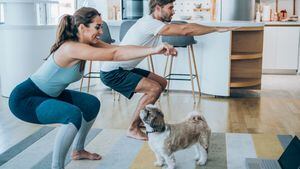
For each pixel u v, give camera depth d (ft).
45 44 16.99
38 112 7.68
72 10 23.12
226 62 16.60
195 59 17.38
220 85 16.84
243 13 20.18
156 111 8.23
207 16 24.90
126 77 10.36
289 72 23.99
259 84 17.74
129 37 10.18
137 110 10.73
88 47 7.37
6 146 10.53
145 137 10.91
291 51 23.63
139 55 7.13
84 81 19.33
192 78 16.47
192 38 15.57
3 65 17.01
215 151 9.93
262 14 24.59
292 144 7.21
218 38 16.56
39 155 9.80
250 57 16.96
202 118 8.99
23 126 12.46
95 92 18.20
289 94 17.65
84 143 9.91
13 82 16.76
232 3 20.16
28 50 16.60
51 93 8.10
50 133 11.62
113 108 14.90
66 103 7.79
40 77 7.89
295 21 23.89
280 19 24.79
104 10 23.72
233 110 14.56
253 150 10.00
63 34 7.73
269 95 17.42
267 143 10.56
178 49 17.61
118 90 10.62
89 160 9.41
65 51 7.46
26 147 10.39
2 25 16.63
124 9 24.35
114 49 7.22
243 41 17.94
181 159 9.41
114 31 18.28
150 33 9.86
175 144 8.41
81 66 7.86
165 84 11.10
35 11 16.81
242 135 11.33
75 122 7.55
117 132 11.66
